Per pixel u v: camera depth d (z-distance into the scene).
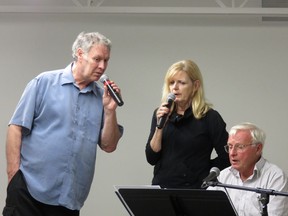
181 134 4.81
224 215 3.74
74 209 4.04
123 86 7.93
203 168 4.79
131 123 7.87
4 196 7.76
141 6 7.87
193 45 7.94
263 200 3.58
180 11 7.70
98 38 4.15
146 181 7.79
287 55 7.93
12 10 7.71
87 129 4.14
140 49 7.96
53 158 4.00
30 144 4.04
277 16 7.77
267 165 4.46
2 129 7.86
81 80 4.17
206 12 7.68
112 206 7.74
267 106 7.87
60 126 4.06
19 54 7.96
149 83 7.93
